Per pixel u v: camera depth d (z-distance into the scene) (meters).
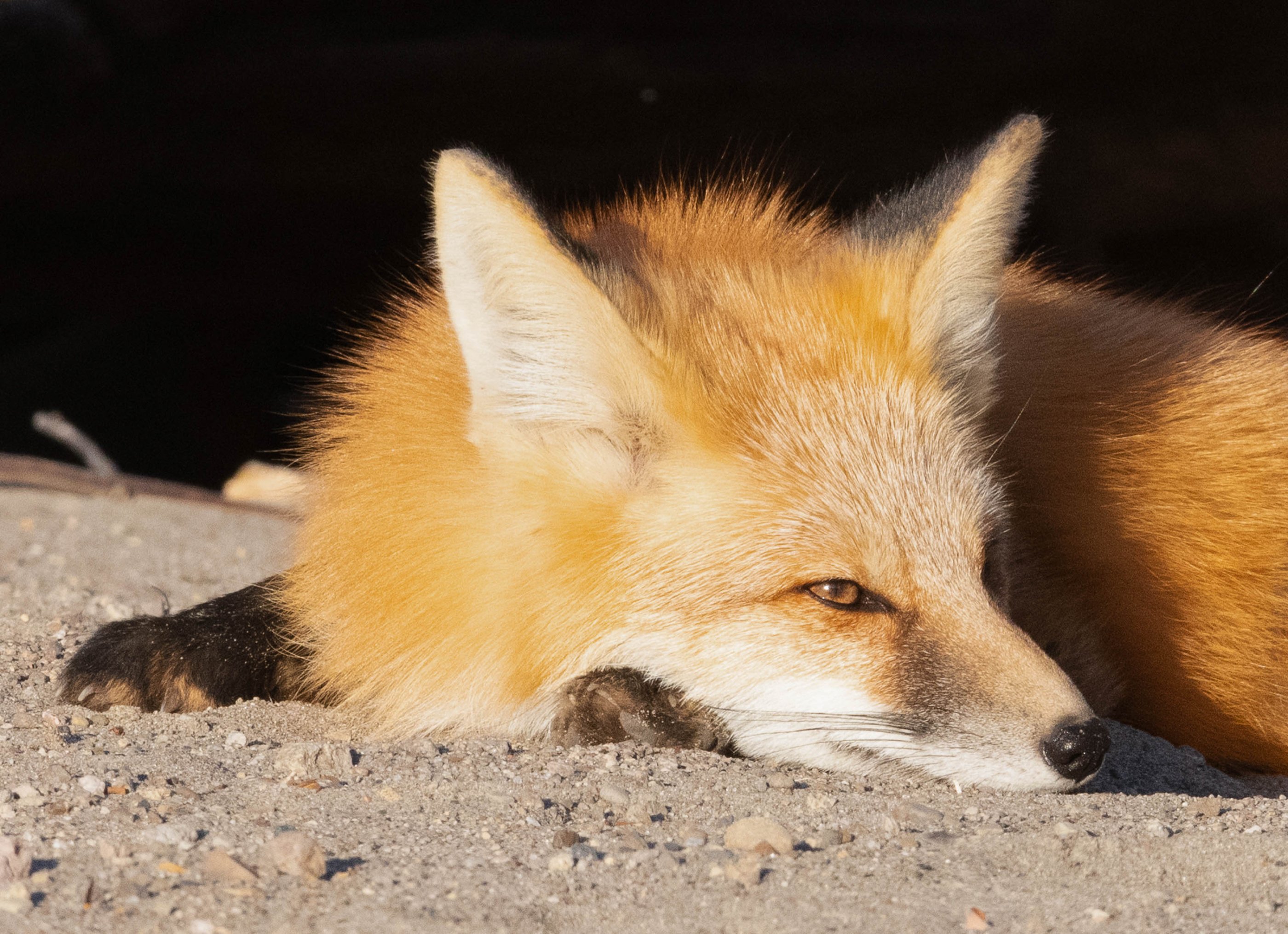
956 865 5.56
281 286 27.80
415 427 7.78
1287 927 5.02
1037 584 8.36
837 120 26.72
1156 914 5.12
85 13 23.47
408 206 26.61
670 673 7.18
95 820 5.91
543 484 7.21
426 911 5.02
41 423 18.83
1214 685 8.47
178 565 14.05
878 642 6.91
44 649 9.40
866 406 7.28
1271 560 8.70
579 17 27.17
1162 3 26.83
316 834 5.79
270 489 18.48
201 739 7.34
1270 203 27.36
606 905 5.16
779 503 7.02
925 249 7.55
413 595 7.59
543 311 7.02
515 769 6.72
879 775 6.90
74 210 25.64
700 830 5.99
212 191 25.61
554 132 26.03
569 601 7.20
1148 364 9.00
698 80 26.25
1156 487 8.48
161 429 29.47
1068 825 5.92
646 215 9.35
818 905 5.15
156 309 28.36
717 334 7.41
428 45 25.80
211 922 4.91
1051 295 9.55
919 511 7.09
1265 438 8.98
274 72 24.83
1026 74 27.44
